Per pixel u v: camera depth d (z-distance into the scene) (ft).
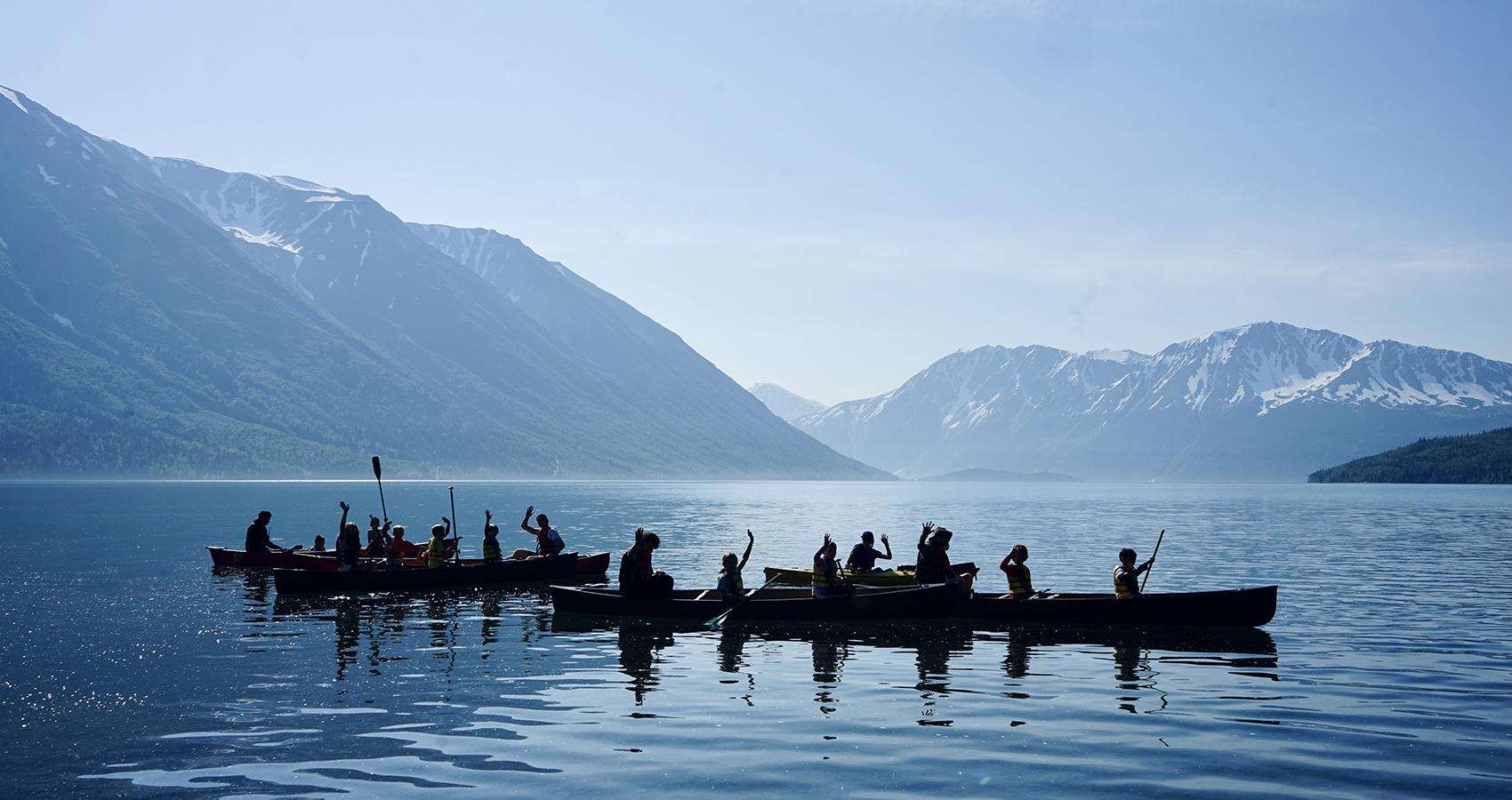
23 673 69.36
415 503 421.59
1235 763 48.96
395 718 57.41
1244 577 134.72
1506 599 110.32
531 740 52.80
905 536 236.02
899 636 86.33
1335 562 157.17
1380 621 93.76
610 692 64.03
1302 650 79.30
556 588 99.04
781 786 45.57
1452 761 49.32
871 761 49.19
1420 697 62.69
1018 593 93.56
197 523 255.29
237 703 60.90
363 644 81.71
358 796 44.32
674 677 68.80
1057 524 288.92
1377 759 49.57
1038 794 44.55
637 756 50.11
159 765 48.49
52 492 545.03
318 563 132.16
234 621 93.45
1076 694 63.57
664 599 94.12
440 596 112.47
